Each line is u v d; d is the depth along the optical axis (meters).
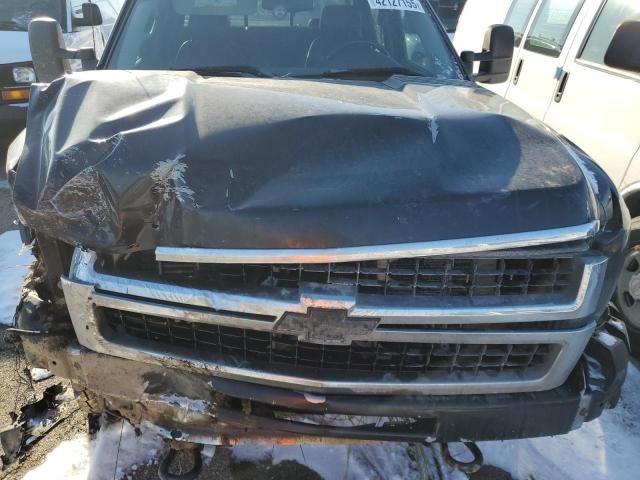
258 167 1.70
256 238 1.63
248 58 2.82
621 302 3.53
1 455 2.41
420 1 3.33
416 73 2.90
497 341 1.80
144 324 1.84
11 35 5.77
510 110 2.22
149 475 2.36
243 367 1.82
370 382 1.82
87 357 1.87
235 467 2.43
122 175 1.68
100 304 1.78
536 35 5.06
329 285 1.69
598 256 1.78
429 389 1.86
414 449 2.52
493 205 1.69
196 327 1.82
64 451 2.44
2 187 5.51
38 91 2.12
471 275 1.73
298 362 1.84
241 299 1.69
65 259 1.83
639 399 3.04
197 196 1.66
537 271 1.78
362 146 1.78
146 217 1.69
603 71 4.00
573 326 1.85
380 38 3.04
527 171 1.81
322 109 1.89
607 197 1.93
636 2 3.93
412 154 1.78
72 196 1.69
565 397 1.92
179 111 1.85
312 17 3.03
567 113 4.29
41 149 1.85
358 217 1.63
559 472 2.51
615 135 3.74
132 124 1.80
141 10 2.99
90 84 2.00
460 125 1.94
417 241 1.63
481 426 1.90
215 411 1.87
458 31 6.97
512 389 1.90
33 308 1.92
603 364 1.99
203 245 1.65
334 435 1.86
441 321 1.72
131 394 1.90
